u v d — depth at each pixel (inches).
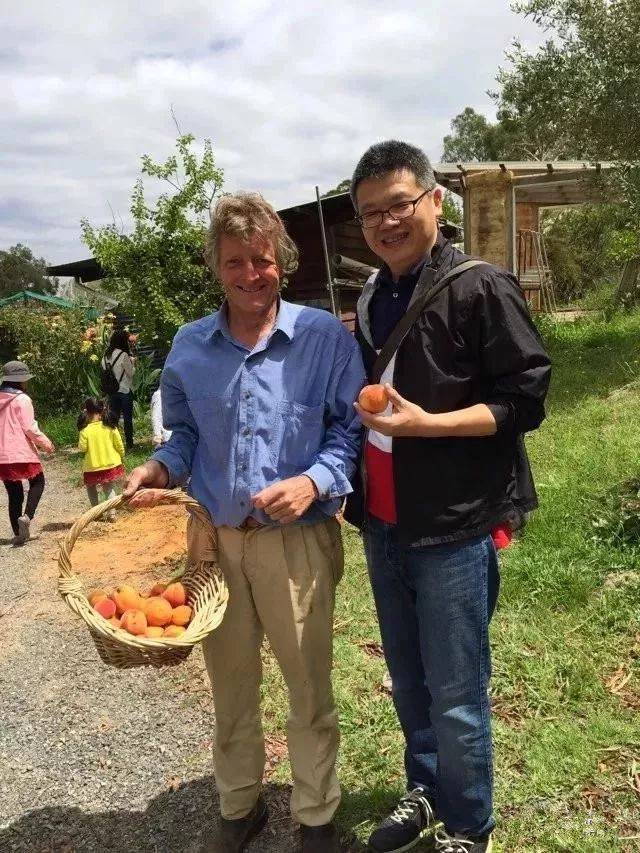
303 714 92.1
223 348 89.0
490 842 92.0
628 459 205.0
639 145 333.1
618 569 153.3
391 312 84.2
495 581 86.7
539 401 76.1
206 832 104.2
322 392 88.0
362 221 80.7
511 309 75.4
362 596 165.6
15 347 649.6
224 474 88.4
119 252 433.4
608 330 434.9
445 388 77.3
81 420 297.1
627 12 318.3
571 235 827.4
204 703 137.3
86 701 144.3
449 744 83.8
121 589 87.2
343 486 85.0
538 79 336.2
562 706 117.1
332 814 93.4
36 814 113.1
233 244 83.4
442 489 78.6
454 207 734.5
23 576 232.7
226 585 89.8
